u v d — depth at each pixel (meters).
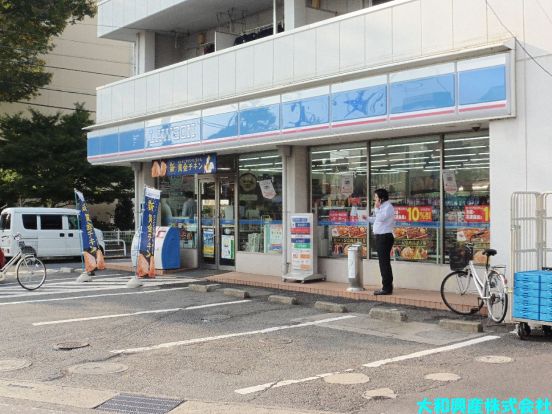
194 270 16.16
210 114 14.56
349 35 11.69
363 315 9.58
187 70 15.48
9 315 9.75
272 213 14.55
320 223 13.50
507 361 6.67
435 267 11.31
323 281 13.09
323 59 12.16
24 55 26.73
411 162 11.87
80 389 5.88
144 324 9.01
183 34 19.02
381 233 10.95
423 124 10.30
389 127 10.78
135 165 18.03
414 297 10.54
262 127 13.20
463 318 9.22
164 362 6.86
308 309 10.20
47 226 20.55
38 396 5.68
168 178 17.89
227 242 15.88
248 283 13.38
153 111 16.58
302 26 12.91
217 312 9.98
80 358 7.06
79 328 8.73
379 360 6.85
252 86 13.69
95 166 25.89
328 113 11.82
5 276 13.74
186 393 5.75
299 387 5.88
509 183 9.48
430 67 10.19
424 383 5.92
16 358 7.07
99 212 31.73
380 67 10.81
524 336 7.77
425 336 8.05
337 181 13.16
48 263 20.59
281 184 14.30
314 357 7.03
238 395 5.67
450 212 11.30
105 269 17.42
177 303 10.92
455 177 11.21
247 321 9.22
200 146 14.84
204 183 16.62
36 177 24.88
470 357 6.90
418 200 11.77
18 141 25.17
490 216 9.73
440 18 10.32
